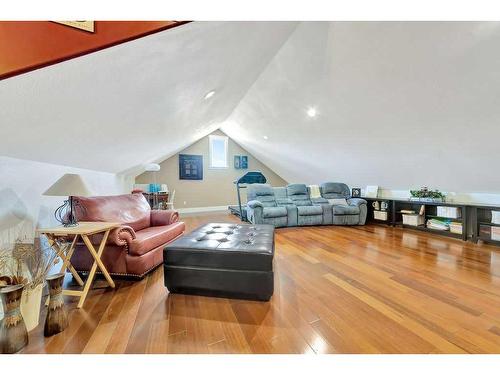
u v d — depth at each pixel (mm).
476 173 3236
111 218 2457
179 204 6723
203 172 7027
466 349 1275
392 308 1684
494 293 1889
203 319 1569
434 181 3936
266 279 1788
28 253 1669
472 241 3439
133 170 4863
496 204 3393
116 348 1290
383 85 2625
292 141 5125
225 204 7336
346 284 2070
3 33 860
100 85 1322
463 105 2357
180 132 3756
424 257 2773
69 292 1761
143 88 1663
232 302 1803
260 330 1444
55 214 2291
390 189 5031
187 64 1733
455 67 2062
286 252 2994
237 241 2084
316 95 3354
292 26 2365
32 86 1026
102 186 3596
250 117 5152
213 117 4520
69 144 1914
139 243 2168
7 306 1234
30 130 1390
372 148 3906
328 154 4859
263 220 4445
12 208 1732
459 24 1764
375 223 5055
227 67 2309
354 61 2531
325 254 2908
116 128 2094
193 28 1324
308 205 5051
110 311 1671
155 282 2178
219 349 1282
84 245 2195
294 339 1359
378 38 2172
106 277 2031
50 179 2170
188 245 1955
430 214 4203
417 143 3258
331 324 1501
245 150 7578
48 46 904
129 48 1143
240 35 1837
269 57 2924
